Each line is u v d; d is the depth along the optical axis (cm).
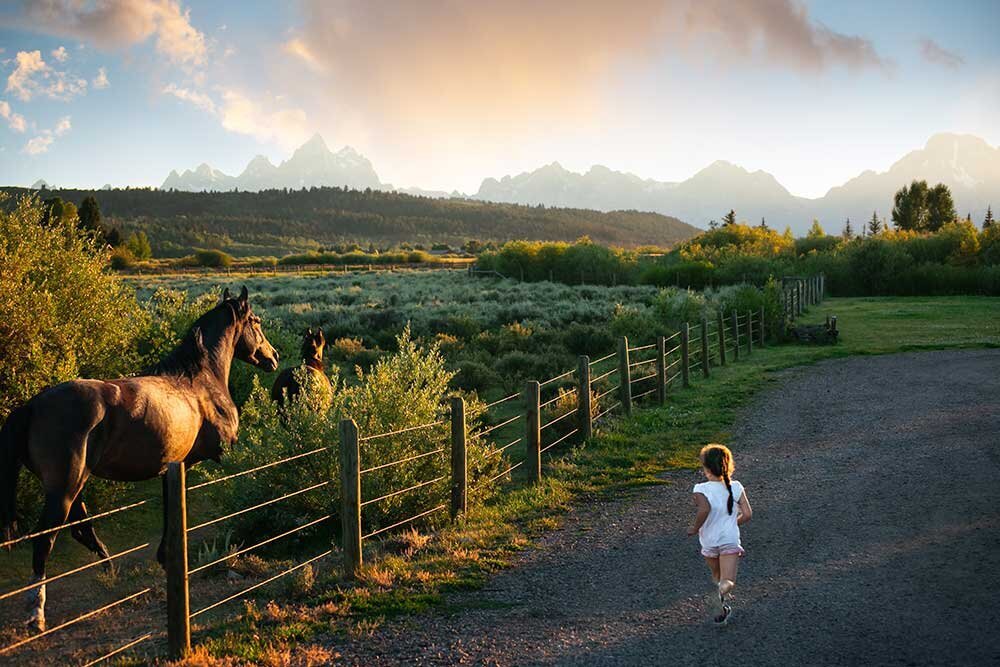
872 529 754
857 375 1814
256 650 531
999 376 1664
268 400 957
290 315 3297
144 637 546
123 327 1097
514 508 901
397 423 881
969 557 655
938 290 4975
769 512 838
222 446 829
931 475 934
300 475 855
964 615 541
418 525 861
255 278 7706
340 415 869
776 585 625
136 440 670
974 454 1017
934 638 508
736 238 8881
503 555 745
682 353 1806
